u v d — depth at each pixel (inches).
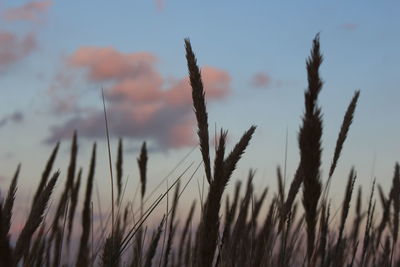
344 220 66.4
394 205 75.1
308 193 45.5
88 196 76.6
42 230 58.6
